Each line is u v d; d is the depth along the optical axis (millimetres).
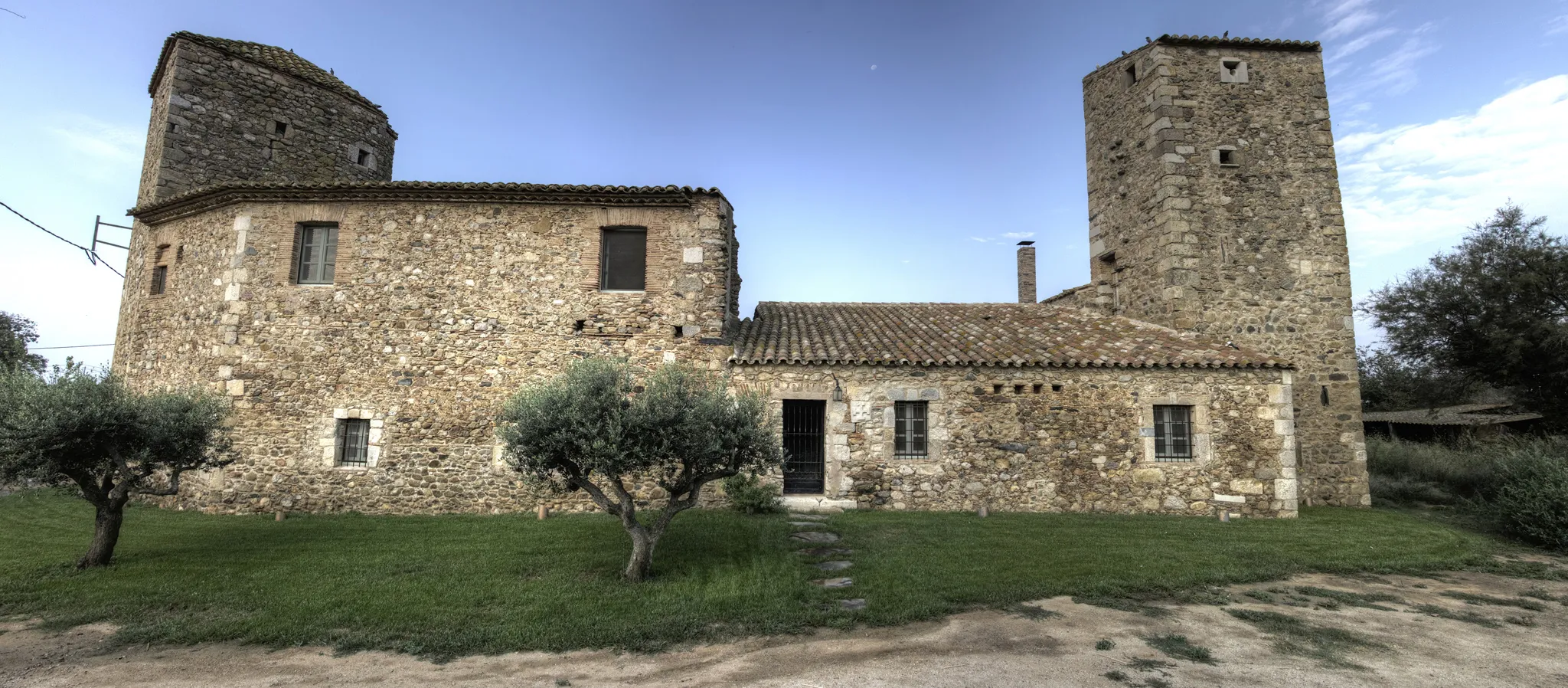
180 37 13172
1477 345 17781
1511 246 17547
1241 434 11203
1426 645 5340
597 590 6512
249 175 13875
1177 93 14117
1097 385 11266
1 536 8875
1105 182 15812
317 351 11250
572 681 4629
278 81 14484
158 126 13391
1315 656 5082
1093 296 16156
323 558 7711
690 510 10742
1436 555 8297
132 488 7539
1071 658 4992
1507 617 6086
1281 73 14375
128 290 13516
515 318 11320
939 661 4934
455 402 11102
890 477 11000
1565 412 16766
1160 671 4762
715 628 5613
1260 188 13922
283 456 11031
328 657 5031
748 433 7102
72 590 6480
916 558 7793
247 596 6320
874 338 12375
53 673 4742
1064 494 11031
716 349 11266
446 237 11484
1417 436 23281
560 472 7066
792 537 8836
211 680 4625
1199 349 11773
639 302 11406
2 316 25594
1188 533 9273
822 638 5426
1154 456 11133
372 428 11055
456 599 6215
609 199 11523
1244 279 13602
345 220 11547
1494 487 10961
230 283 11469
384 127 16516
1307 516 11125
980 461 11070
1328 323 13508
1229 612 6109
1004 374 11266
